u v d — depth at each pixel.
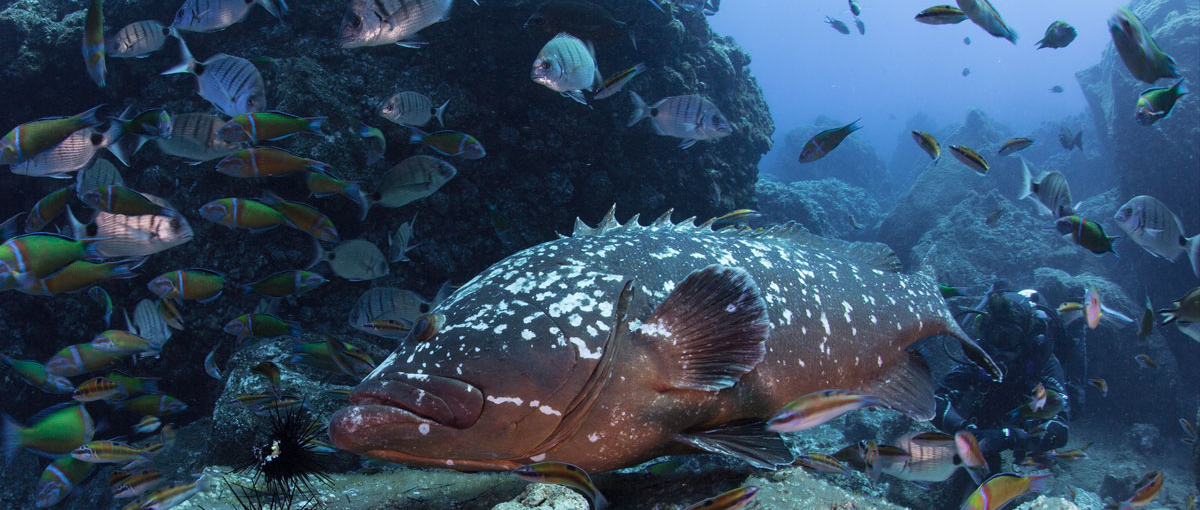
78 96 8.84
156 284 4.82
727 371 2.54
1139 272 13.02
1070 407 6.53
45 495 3.76
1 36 8.25
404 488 3.63
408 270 7.85
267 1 5.02
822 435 9.76
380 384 2.34
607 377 2.45
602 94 5.44
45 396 8.26
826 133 5.31
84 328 8.12
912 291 4.19
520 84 8.58
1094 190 21.08
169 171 7.59
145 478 3.47
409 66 8.07
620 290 2.56
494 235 8.66
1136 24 3.72
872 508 3.10
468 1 7.93
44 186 8.51
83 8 8.87
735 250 3.34
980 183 18.27
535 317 2.45
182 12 4.86
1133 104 13.06
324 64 7.70
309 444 2.88
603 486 3.26
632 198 9.49
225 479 3.77
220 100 5.03
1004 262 14.59
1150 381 11.08
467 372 2.30
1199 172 11.78
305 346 4.60
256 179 7.06
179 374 7.69
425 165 6.00
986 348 6.24
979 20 4.39
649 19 8.99
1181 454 10.05
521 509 2.44
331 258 5.92
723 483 3.18
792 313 3.26
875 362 3.76
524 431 2.33
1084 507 6.39
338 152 7.13
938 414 6.35
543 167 8.98
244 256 7.21
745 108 11.48
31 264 3.73
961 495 6.22
